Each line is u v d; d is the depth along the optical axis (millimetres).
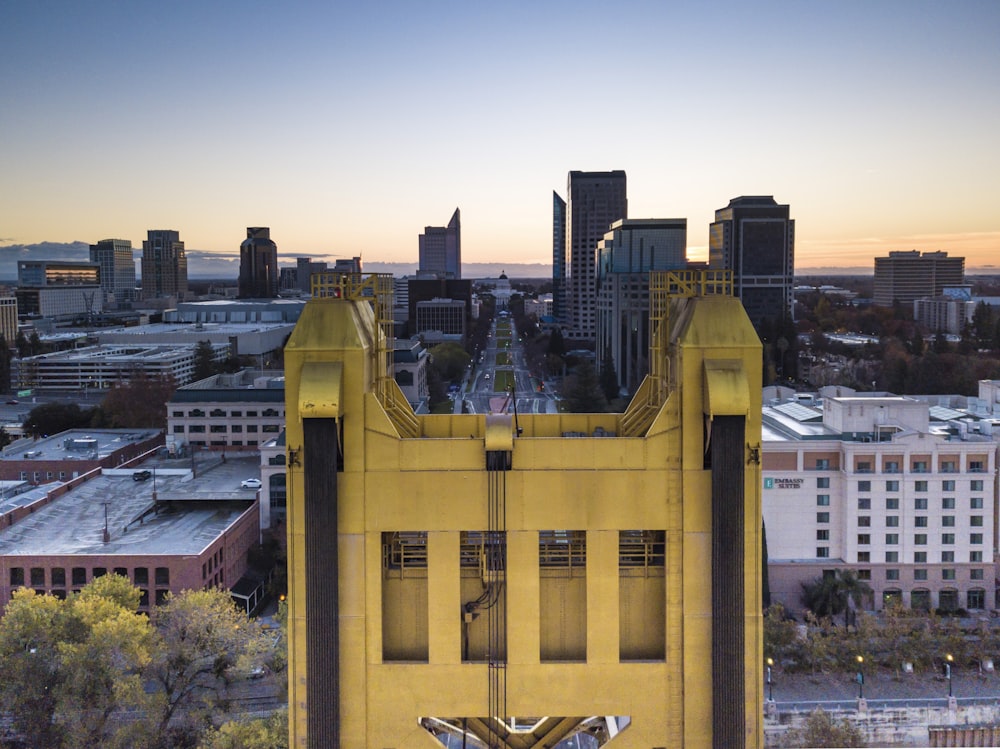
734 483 31281
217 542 119938
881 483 122750
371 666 31891
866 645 104750
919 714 91812
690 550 31844
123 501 142375
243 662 85625
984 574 123938
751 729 31734
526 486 31828
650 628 32844
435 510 31734
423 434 37812
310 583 31438
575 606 32781
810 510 124188
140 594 98250
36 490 145750
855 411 125438
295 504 31594
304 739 31703
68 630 82250
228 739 75000
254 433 186375
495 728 35938
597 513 31859
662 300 36438
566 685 32031
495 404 38844
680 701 32062
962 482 123062
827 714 88875
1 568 113312
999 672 104562
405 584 32656
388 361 36188
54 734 79125
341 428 31578
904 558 123250
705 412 31641
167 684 86062
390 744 32031
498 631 32156
